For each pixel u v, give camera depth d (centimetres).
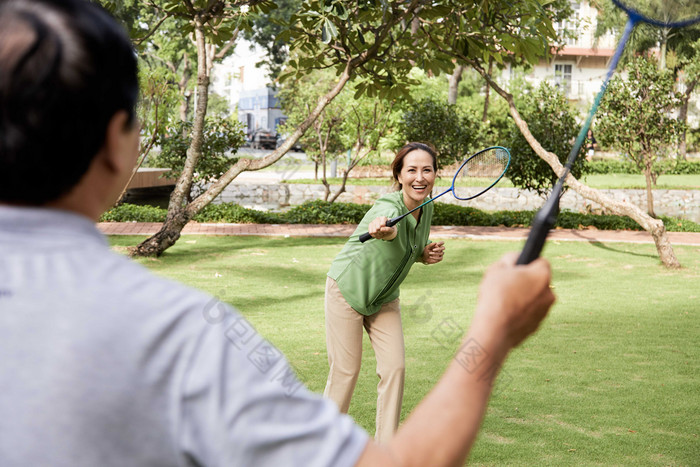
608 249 1180
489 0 870
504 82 3228
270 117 3347
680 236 1349
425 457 74
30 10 70
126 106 76
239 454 68
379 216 317
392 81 970
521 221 1470
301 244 1170
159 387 68
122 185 80
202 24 927
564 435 383
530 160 1478
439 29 966
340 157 2819
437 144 1555
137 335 68
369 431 388
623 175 3422
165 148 1429
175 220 994
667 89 1550
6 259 70
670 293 816
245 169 981
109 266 73
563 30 2247
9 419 65
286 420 70
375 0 826
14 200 72
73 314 68
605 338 604
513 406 430
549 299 84
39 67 67
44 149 69
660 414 418
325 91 1661
